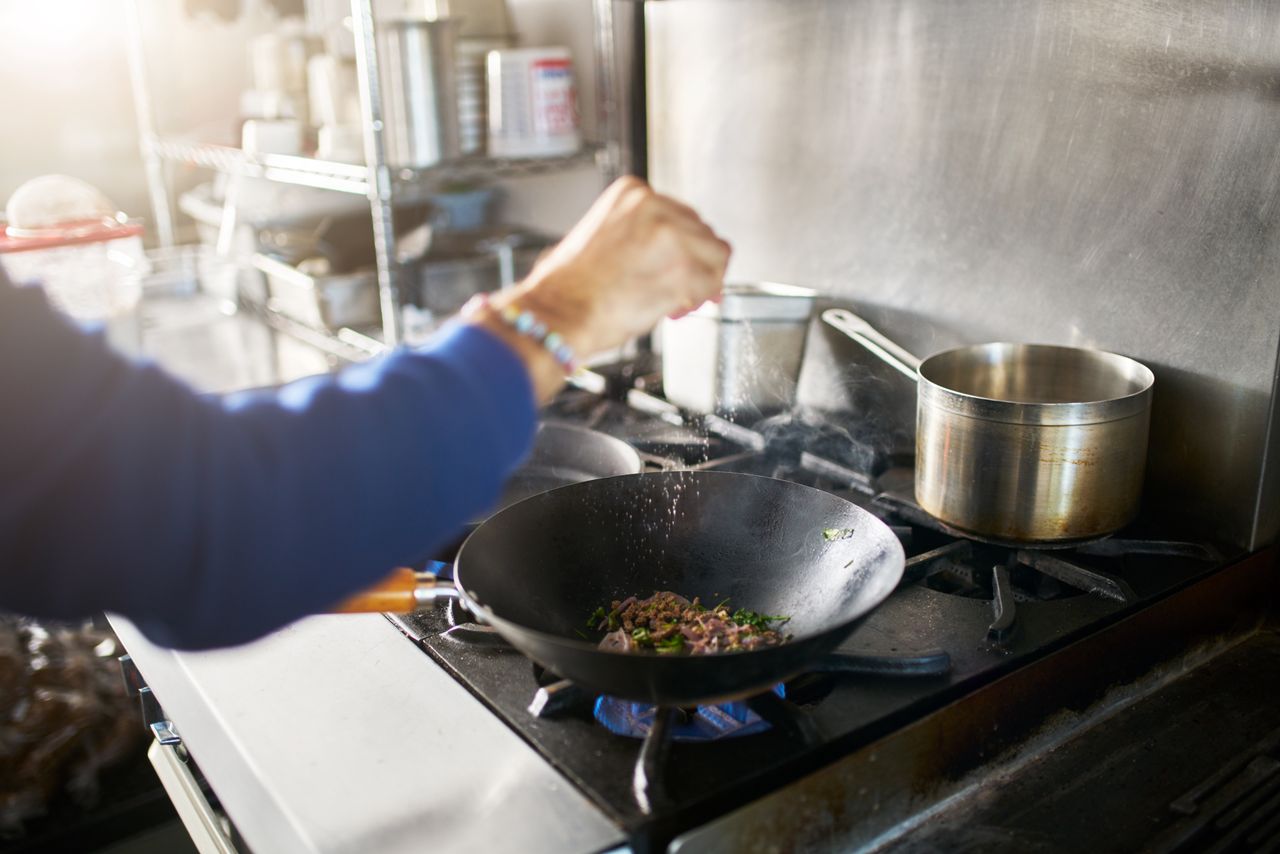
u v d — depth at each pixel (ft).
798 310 4.45
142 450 1.55
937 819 2.56
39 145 9.05
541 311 1.91
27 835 4.73
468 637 2.88
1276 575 3.51
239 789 2.53
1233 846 2.40
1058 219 3.71
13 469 1.51
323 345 6.97
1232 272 3.26
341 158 6.93
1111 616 2.95
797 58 4.58
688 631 2.71
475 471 1.76
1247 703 3.03
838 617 2.67
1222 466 3.40
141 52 8.82
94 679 5.13
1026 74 3.70
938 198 4.11
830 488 4.02
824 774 2.33
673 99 5.29
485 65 6.87
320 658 2.89
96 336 1.61
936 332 4.25
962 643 2.82
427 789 2.32
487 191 8.68
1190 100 3.26
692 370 4.64
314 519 1.64
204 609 1.64
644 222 1.99
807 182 4.69
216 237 8.65
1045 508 3.10
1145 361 3.54
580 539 3.06
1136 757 2.77
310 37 8.30
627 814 2.19
